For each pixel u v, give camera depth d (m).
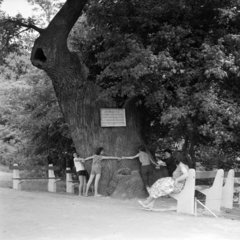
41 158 19.33
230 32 13.07
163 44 12.59
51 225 7.29
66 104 13.54
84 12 14.80
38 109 18.25
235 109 11.82
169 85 12.60
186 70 12.17
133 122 13.73
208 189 10.81
